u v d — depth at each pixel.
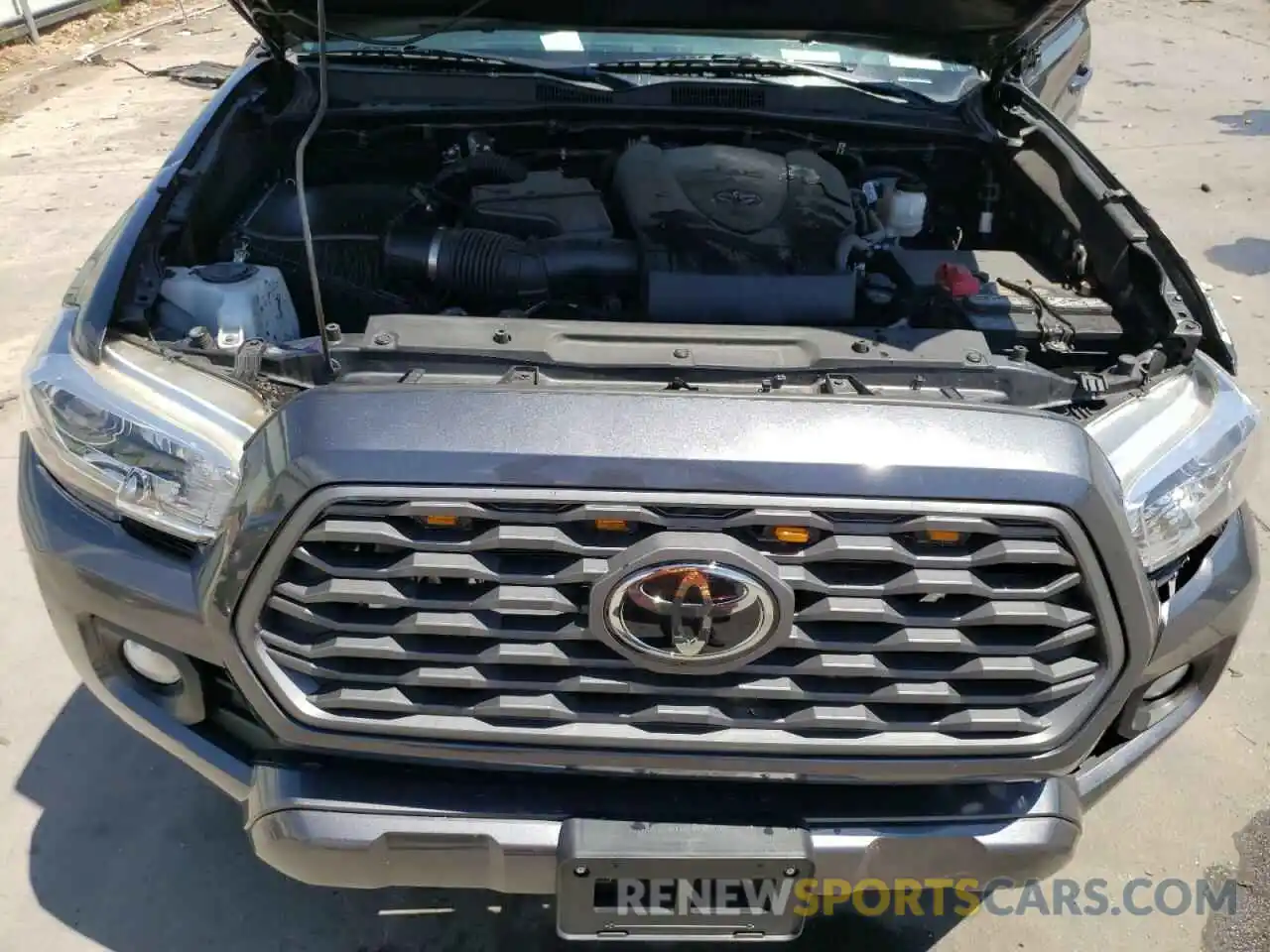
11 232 4.75
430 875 1.59
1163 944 2.05
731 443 1.41
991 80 2.69
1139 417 1.72
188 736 1.70
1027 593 1.46
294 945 2.00
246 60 2.85
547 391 1.45
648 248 2.07
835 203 2.25
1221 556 1.80
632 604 1.42
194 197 2.16
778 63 2.72
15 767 2.30
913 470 1.41
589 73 2.69
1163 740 1.82
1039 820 1.62
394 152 2.70
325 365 1.67
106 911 2.04
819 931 2.05
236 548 1.45
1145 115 6.78
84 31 8.27
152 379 1.69
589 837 1.52
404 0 2.34
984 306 2.04
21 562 2.86
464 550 1.43
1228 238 5.05
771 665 1.49
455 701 1.52
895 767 1.54
